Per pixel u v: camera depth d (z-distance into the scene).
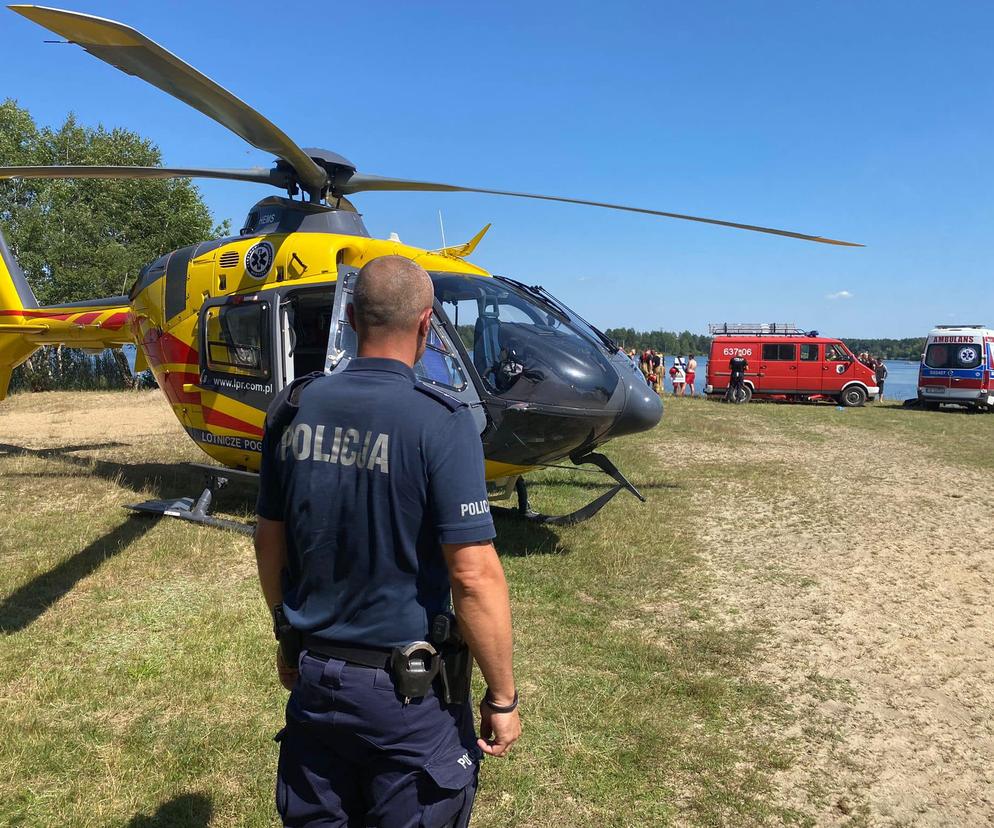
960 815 2.96
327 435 1.69
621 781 3.09
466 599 1.64
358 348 1.81
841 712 3.75
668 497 8.44
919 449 12.94
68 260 26.30
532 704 3.66
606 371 5.62
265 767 3.11
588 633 4.58
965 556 6.52
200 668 3.92
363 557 1.65
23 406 17.02
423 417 1.66
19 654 4.06
